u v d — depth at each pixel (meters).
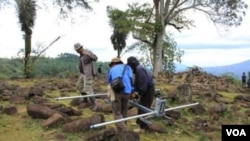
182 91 13.53
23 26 25.69
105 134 7.93
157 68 35.88
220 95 17.16
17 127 9.16
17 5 17.77
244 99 16.16
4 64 32.62
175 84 21.97
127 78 8.20
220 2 34.84
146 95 8.97
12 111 10.36
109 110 10.83
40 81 20.34
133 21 34.16
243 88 24.27
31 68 25.94
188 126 10.27
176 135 9.35
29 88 14.12
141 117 8.74
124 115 8.45
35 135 8.55
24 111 10.73
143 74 8.67
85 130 8.62
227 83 27.02
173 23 37.78
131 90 8.37
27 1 18.39
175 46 45.75
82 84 11.13
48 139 8.23
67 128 8.67
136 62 8.77
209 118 11.41
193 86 20.39
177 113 10.82
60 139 8.18
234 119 11.59
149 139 8.63
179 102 13.04
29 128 9.08
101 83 19.48
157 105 8.78
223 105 12.10
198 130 9.86
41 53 27.25
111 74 8.16
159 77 27.36
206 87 20.59
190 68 32.56
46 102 11.74
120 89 8.03
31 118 9.86
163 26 35.53
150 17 36.94
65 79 22.42
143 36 35.03
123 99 8.20
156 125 9.38
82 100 11.59
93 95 10.59
